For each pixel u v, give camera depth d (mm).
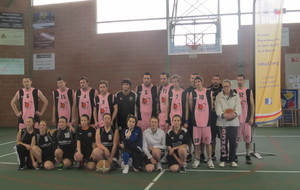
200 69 12070
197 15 12195
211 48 11945
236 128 5043
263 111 5816
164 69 12312
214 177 4438
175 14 12273
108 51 12719
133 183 4164
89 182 4242
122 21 12641
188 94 5316
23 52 13016
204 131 5055
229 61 11938
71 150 5215
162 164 5340
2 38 12734
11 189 3971
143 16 12500
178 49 12141
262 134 9406
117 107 5508
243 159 5707
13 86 12805
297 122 11727
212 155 5672
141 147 4922
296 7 11695
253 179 4312
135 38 12539
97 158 4898
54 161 5332
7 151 6953
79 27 12891
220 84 5875
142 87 5699
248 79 11852
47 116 13000
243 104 5406
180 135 4891
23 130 5207
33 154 5070
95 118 5516
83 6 12867
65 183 4207
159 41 12359
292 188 3869
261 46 5805
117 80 12664
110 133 5039
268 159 5672
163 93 5699
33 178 4496
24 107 5805
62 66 13000
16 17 12930
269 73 5797
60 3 13008
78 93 5840
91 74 12820
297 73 11695
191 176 4508
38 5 13133
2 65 12711
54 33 13039
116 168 5082
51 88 13031
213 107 5570
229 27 12008
